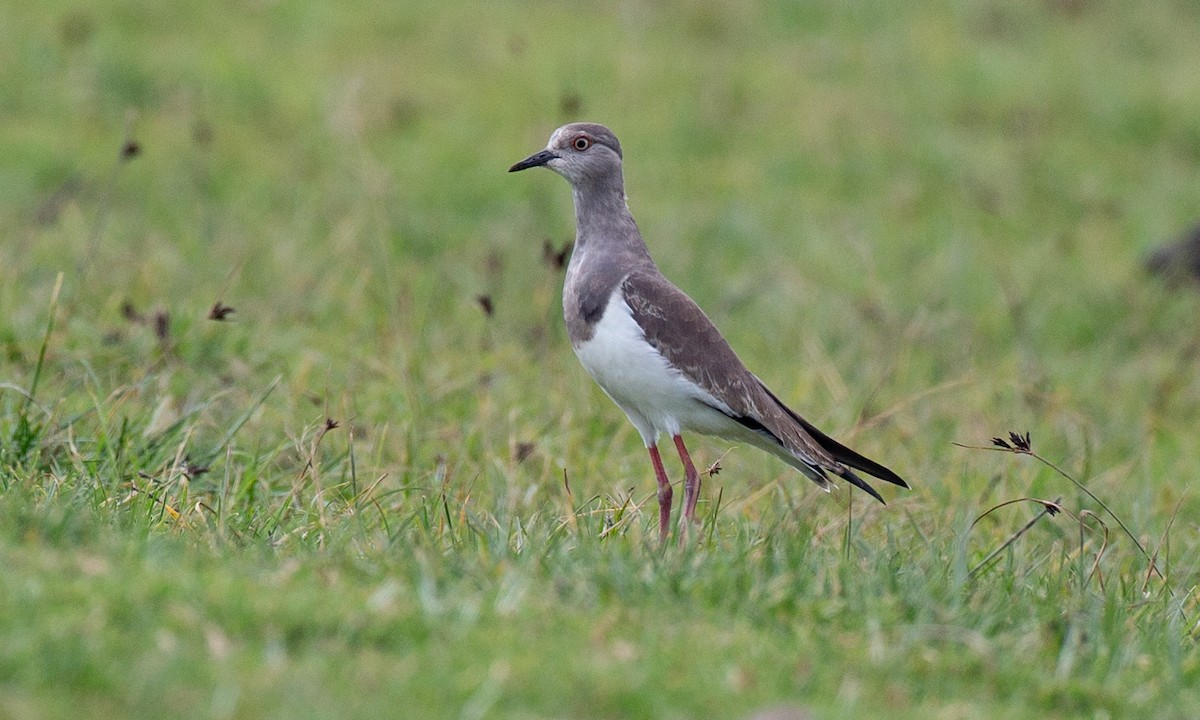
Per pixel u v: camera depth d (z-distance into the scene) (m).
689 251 18.12
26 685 6.05
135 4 23.27
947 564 9.05
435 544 8.46
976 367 15.25
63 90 20.70
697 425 10.28
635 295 10.04
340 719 6.05
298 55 22.89
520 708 6.41
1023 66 26.06
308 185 19.02
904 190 20.97
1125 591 9.14
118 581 7.03
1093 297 18.44
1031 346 16.75
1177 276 18.89
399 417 11.80
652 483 11.24
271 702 6.12
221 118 20.70
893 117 23.44
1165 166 23.47
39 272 13.83
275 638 6.70
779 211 20.14
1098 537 10.86
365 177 16.69
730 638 7.36
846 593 8.18
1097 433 13.77
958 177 21.86
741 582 8.06
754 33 26.22
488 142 21.12
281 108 21.14
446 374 12.84
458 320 14.78
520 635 7.07
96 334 12.05
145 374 11.22
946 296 17.67
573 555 8.27
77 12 22.62
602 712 6.48
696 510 10.76
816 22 27.00
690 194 20.41
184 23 23.19
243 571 7.62
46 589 6.83
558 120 21.75
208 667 6.34
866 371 14.95
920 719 6.81
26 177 18.55
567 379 13.21
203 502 9.20
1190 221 21.56
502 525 8.98
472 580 7.75
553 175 20.41
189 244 16.34
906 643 7.55
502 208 19.28
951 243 19.66
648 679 6.71
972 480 12.07
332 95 21.12
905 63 25.55
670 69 24.11
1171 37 28.64
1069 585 9.17
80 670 6.14
